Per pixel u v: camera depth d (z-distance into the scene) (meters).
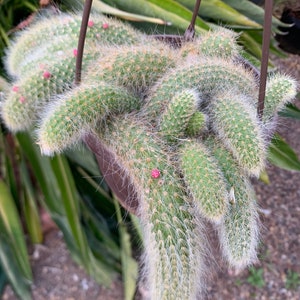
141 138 0.46
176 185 0.44
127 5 0.70
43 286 0.89
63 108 0.45
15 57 0.59
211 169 0.43
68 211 0.73
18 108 0.52
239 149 0.43
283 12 0.78
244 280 0.90
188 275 0.42
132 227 0.73
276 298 0.89
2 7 0.77
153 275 0.43
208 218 0.42
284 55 0.80
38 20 0.68
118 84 0.49
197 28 0.67
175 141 0.46
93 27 0.55
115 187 0.51
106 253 0.85
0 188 0.82
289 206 1.00
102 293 0.88
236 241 0.44
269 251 0.94
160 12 0.69
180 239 0.43
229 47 0.53
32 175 0.91
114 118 0.48
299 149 1.03
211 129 0.47
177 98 0.46
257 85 0.51
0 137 0.83
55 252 0.93
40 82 0.52
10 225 0.81
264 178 0.76
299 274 0.92
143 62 0.50
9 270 0.81
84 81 0.49
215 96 0.48
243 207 0.44
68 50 0.54
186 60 0.51
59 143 0.45
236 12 0.71
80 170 0.83
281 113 0.70
